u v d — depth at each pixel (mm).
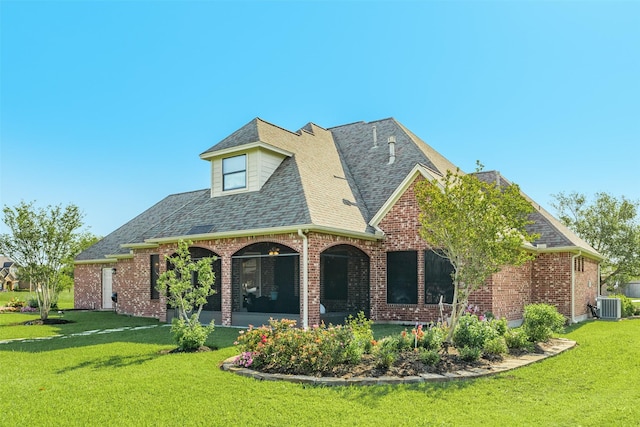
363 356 10133
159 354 11758
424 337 10750
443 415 6848
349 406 7238
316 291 15875
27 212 20938
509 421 6578
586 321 21422
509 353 11117
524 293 19672
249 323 17188
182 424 6574
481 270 10938
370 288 18484
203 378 8969
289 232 16047
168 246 19875
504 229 10875
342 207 18109
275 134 20281
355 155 23266
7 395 8016
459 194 10906
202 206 20266
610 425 6406
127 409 7215
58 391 8211
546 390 8242
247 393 7953
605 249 34812
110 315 24172
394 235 18281
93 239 35219
